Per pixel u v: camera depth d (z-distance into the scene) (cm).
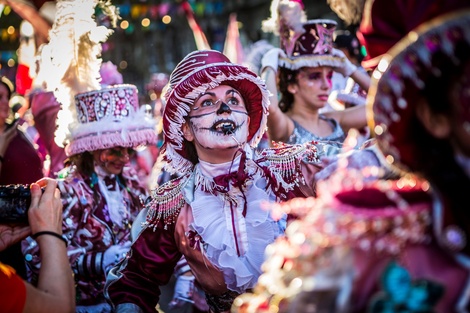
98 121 482
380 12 201
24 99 741
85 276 455
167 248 360
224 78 342
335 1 323
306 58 522
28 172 523
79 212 470
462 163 174
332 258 176
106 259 454
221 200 347
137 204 501
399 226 174
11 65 1355
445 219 172
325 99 530
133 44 2016
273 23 541
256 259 340
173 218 355
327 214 180
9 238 301
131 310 353
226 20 1878
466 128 172
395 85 178
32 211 292
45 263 283
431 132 177
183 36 1950
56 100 549
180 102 345
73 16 504
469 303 166
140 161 801
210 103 345
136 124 487
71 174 486
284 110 544
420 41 174
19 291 246
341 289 173
